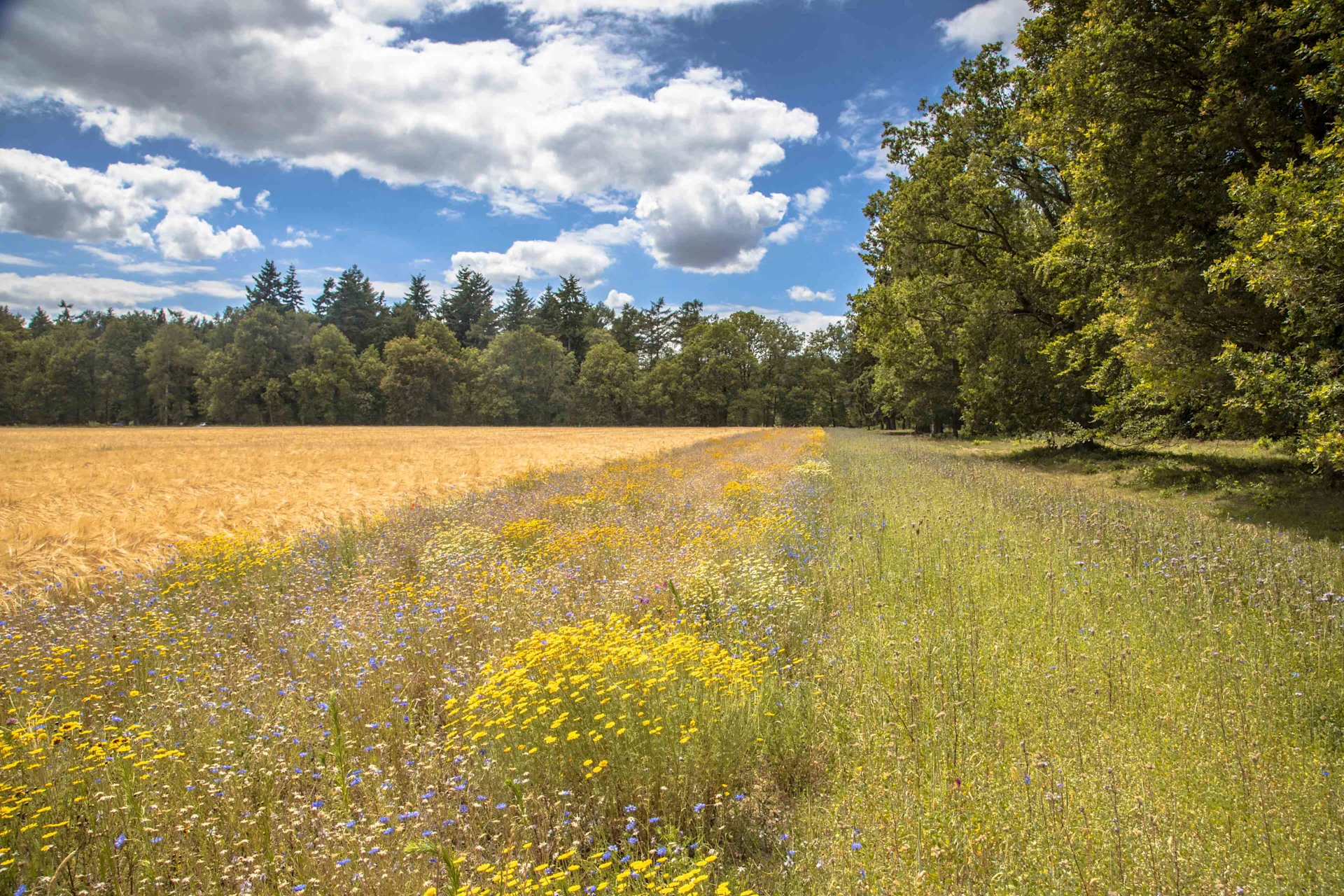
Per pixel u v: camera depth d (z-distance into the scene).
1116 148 12.66
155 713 4.28
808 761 3.55
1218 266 10.02
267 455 32.88
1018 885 2.50
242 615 6.63
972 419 29.28
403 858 2.75
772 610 5.67
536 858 2.88
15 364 89.19
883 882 2.51
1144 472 15.55
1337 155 8.49
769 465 20.56
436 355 89.50
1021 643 4.87
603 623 5.29
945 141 24.83
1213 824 2.87
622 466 21.98
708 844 2.89
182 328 92.62
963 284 25.52
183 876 2.79
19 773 3.31
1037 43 19.61
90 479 21.45
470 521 11.02
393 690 4.47
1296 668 4.31
